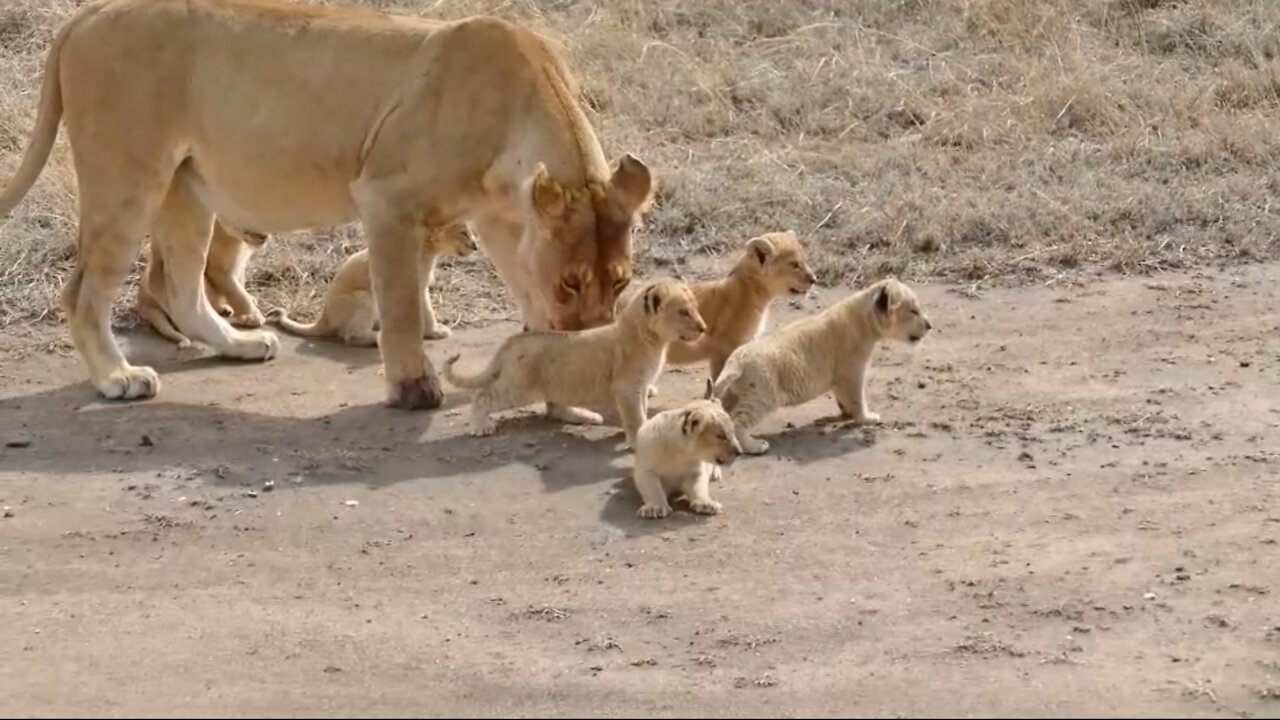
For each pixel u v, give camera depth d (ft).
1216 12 71.31
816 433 39.45
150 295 46.73
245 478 37.35
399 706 27.71
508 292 50.11
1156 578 32.01
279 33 42.29
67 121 42.63
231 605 31.81
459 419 40.65
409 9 71.97
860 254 51.90
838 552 33.45
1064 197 55.21
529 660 29.35
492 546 34.06
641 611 31.12
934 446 38.68
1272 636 29.66
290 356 45.62
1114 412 40.37
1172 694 27.61
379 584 32.58
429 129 40.98
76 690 28.40
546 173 38.96
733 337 41.68
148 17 42.39
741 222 54.24
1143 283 49.73
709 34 70.69
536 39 41.78
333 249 52.95
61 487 37.01
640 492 35.37
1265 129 60.03
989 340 45.57
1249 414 40.14
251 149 42.29
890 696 27.71
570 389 38.70
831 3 73.46
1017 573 32.32
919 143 60.54
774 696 27.81
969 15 71.56
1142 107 63.00
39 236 51.21
